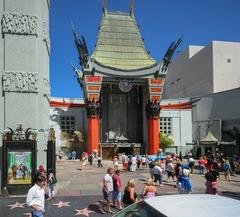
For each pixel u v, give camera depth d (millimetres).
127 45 67062
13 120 21688
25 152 19656
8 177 19531
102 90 67938
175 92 89375
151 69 63469
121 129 67812
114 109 68188
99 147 63656
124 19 69062
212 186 13930
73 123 65750
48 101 25516
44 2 24453
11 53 21984
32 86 21984
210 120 67812
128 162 37375
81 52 60469
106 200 16156
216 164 30078
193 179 29828
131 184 13266
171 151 69188
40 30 22734
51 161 21406
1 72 21891
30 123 21828
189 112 70625
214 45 72312
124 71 62688
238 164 34812
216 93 67500
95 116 61250
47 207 16969
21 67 22062
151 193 13414
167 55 63156
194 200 4781
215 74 71938
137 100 68812
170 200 4840
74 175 32562
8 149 19594
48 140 22141
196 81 78625
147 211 4652
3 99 21766
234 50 72750
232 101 64312
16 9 22234
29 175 19625
